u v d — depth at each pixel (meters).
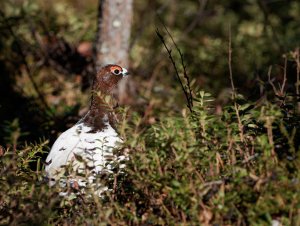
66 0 23.66
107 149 9.02
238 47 19.78
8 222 7.80
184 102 16.34
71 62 17.34
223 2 24.47
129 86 17.53
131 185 8.13
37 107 15.22
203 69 19.03
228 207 7.39
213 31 22.81
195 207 7.35
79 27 18.48
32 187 8.08
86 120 10.08
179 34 20.84
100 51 16.42
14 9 18.31
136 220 7.67
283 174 7.52
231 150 8.34
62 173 8.28
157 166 7.87
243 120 8.72
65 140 9.76
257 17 22.86
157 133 8.51
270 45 19.66
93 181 8.19
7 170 8.31
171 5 23.22
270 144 7.91
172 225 7.52
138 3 23.88
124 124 8.30
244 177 7.71
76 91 16.73
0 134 12.88
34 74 17.45
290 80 15.34
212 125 8.37
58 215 8.42
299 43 19.48
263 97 11.65
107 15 16.28
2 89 16.44
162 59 19.17
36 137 13.44
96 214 7.96
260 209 7.27
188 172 7.73
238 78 18.56
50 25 18.59
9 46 17.91
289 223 7.21
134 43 18.48
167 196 7.94
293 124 8.92
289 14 23.02
